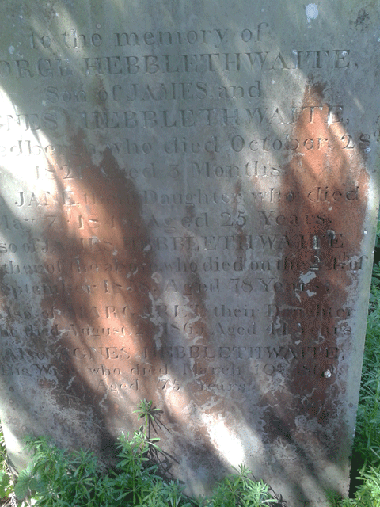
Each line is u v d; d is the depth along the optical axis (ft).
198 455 3.16
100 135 2.45
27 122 2.45
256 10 2.20
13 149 2.50
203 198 2.55
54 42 2.30
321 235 2.59
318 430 3.04
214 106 2.37
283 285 2.71
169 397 3.02
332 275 2.67
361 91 2.31
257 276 2.70
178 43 2.27
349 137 2.39
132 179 2.52
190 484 3.24
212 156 2.47
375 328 3.97
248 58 2.29
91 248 2.68
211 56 2.29
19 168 2.54
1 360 2.96
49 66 2.34
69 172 2.53
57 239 2.67
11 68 2.35
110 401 3.05
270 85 2.32
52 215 2.62
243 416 3.04
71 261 2.71
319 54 2.25
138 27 2.25
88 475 2.97
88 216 2.61
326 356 2.86
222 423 3.07
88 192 2.56
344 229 2.57
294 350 2.85
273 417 3.03
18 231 2.66
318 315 2.76
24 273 2.75
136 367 2.96
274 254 2.65
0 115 2.44
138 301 2.79
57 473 2.88
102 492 2.84
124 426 3.11
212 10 2.21
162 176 2.52
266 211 2.56
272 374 2.93
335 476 3.15
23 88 2.38
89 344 2.91
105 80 2.35
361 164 2.44
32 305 2.82
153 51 2.29
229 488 3.00
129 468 2.98
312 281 2.69
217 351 2.89
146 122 2.42
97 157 2.49
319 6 2.17
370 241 2.59
